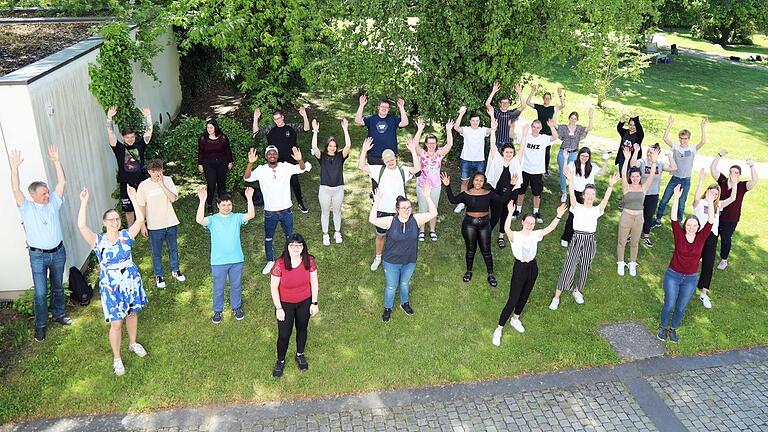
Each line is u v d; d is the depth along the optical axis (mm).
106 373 7043
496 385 7160
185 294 8602
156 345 7551
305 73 11992
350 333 7918
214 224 7539
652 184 10102
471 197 8711
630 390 7176
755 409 6918
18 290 8328
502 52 11352
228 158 10656
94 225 9688
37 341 7543
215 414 6562
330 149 9430
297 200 11391
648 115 18906
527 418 6664
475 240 8914
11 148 7695
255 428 6387
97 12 12883
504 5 10680
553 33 11094
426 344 7766
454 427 6492
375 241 10016
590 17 10914
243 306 8367
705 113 19922
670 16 29062
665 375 7465
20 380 6895
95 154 9820
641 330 8266
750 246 10695
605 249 10383
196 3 12188
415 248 7824
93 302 8328
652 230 11133
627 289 9219
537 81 22469
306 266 6664
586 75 12125
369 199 11820
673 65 28578
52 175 8148
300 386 6980
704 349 7977
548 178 13211
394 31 11055
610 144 15883
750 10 30078
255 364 7281
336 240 10117
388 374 7215
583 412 6793
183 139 11812
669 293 7840
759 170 14414
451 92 11898
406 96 11898
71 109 8898
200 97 18016
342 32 11555
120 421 6426
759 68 29203
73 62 9031
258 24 12336
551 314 8523
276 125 10664
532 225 7465
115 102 10234
